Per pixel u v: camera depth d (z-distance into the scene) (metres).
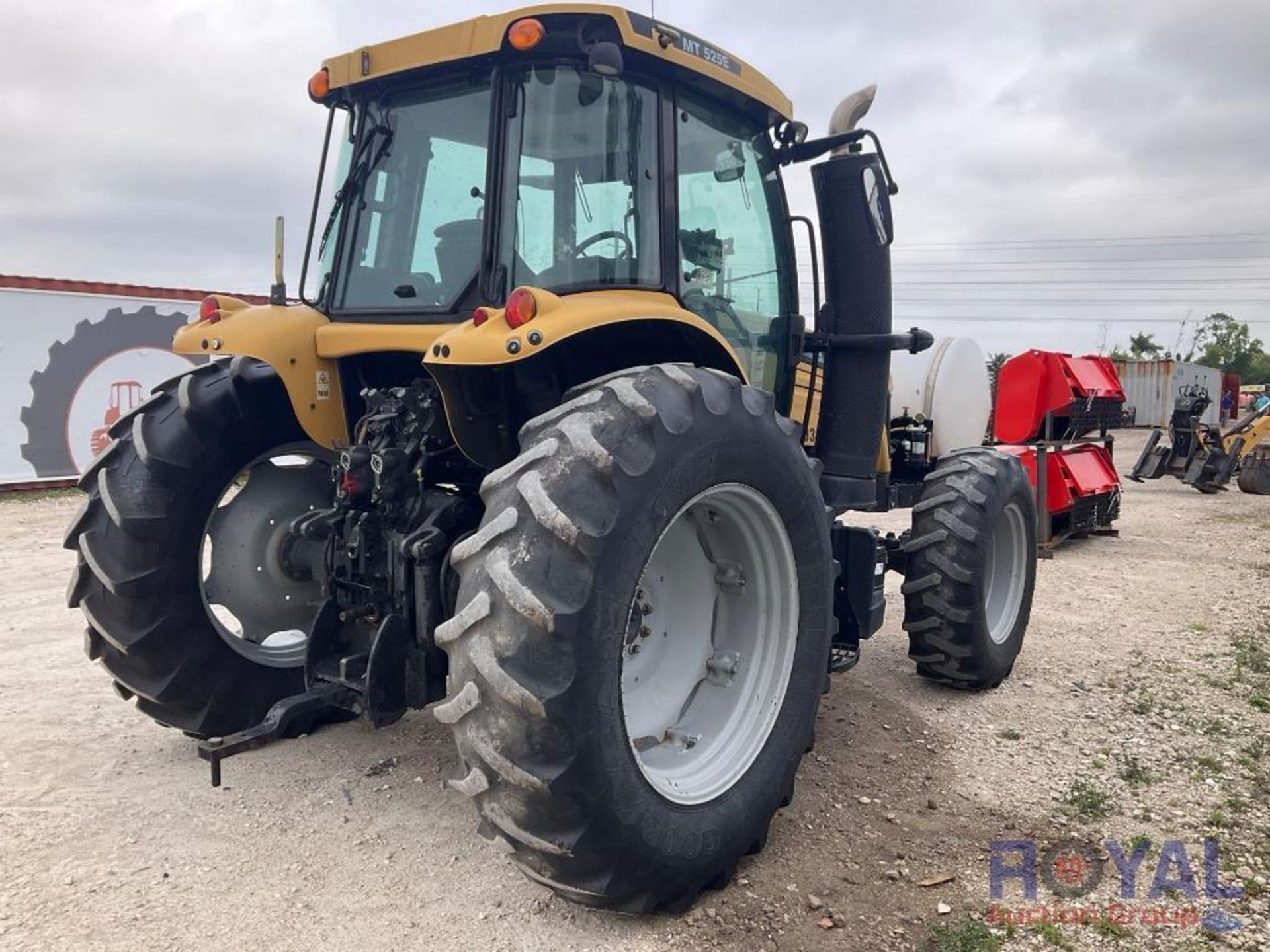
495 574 2.23
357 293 3.38
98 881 2.72
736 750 2.85
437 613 2.94
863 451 4.18
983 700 4.50
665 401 2.51
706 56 3.18
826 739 3.97
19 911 2.56
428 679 2.99
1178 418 14.62
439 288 3.18
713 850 2.60
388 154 3.32
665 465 2.43
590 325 2.50
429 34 3.03
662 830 2.44
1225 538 9.84
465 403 2.81
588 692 2.23
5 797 3.26
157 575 3.28
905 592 4.48
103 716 4.08
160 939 2.45
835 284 4.18
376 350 3.16
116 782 3.39
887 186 4.00
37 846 2.92
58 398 11.89
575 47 2.90
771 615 3.00
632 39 2.88
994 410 9.32
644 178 3.07
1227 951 2.49
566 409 2.51
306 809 3.19
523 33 2.74
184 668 3.40
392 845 2.95
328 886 2.71
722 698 2.97
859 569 4.09
